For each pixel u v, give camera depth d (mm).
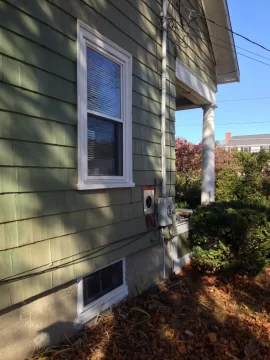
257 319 3688
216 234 5188
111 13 3465
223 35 6496
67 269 2840
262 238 5148
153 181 4410
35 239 2508
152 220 4379
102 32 3307
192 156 12062
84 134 3027
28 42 2443
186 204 10414
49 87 2637
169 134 4906
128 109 3793
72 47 2889
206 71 6656
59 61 2740
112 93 3604
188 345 3008
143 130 4172
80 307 3105
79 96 2955
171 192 4961
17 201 2354
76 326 3014
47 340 2701
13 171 2322
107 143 3562
